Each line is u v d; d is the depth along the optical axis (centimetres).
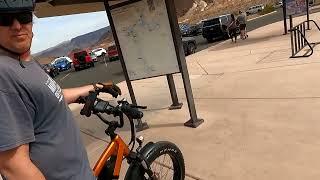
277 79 756
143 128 619
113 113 258
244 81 809
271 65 924
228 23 2534
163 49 565
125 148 279
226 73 960
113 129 268
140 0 556
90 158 541
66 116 184
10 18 162
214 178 383
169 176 351
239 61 1123
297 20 2295
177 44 550
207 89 818
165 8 538
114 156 272
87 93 265
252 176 369
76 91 262
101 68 2997
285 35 1579
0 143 147
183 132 555
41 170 172
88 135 670
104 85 275
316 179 338
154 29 561
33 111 164
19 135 154
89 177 196
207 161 428
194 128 561
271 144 435
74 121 195
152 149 298
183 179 347
